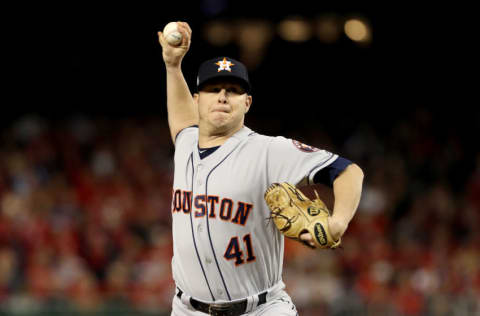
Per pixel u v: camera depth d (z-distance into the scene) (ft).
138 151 173.58
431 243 141.49
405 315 115.34
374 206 155.63
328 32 195.62
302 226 35.68
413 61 212.02
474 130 195.72
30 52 207.51
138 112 219.00
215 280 39.65
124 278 118.93
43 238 124.67
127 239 131.64
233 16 201.36
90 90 216.13
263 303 40.42
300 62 216.54
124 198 146.92
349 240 137.90
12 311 106.32
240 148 39.91
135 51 212.64
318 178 38.27
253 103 219.00
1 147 165.48
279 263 41.14
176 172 42.14
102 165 164.96
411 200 160.86
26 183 145.59
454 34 204.64
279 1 198.59
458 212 155.74
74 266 118.93
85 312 109.81
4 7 197.26
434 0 197.06
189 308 41.06
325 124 214.07
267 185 39.27
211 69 40.01
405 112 216.54
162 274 120.37
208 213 39.37
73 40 208.13
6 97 209.67
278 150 39.29
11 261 118.42
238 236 39.14
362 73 216.74
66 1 200.34
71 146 170.91
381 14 199.72
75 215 134.92
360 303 115.44
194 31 205.16
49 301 109.09
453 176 178.09
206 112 40.32
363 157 186.70
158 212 143.64
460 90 212.23
